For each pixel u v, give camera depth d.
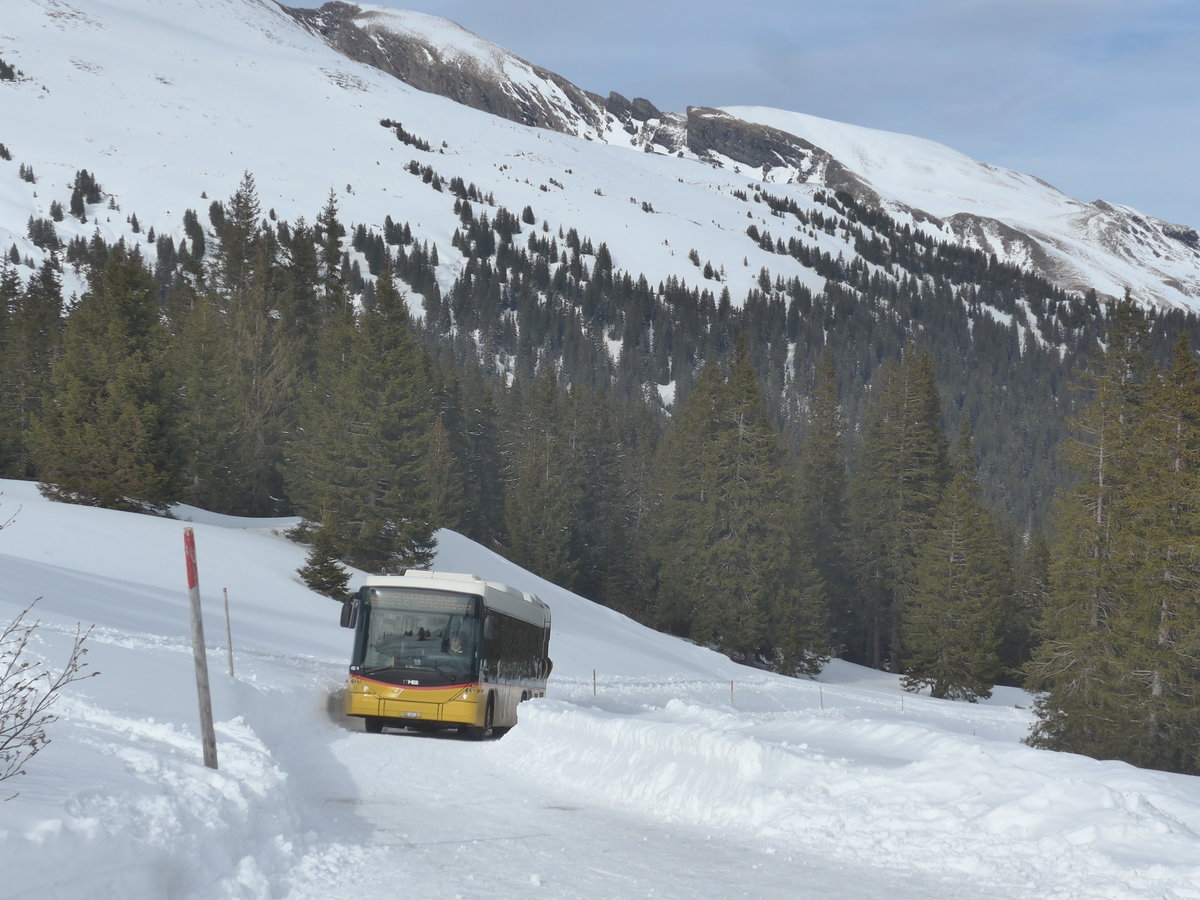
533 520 87.75
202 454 63.53
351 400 57.78
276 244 84.19
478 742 18.94
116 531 45.19
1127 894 7.45
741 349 85.62
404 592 21.73
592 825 10.55
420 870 8.27
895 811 9.97
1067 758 11.73
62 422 55.50
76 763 8.91
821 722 17.22
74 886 6.09
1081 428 43.38
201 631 10.29
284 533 57.62
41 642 16.62
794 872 8.49
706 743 12.20
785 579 77.62
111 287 56.41
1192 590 38.03
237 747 11.73
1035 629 44.12
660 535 88.62
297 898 7.33
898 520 83.88
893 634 84.12
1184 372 40.50
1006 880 8.06
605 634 57.62
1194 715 38.28
